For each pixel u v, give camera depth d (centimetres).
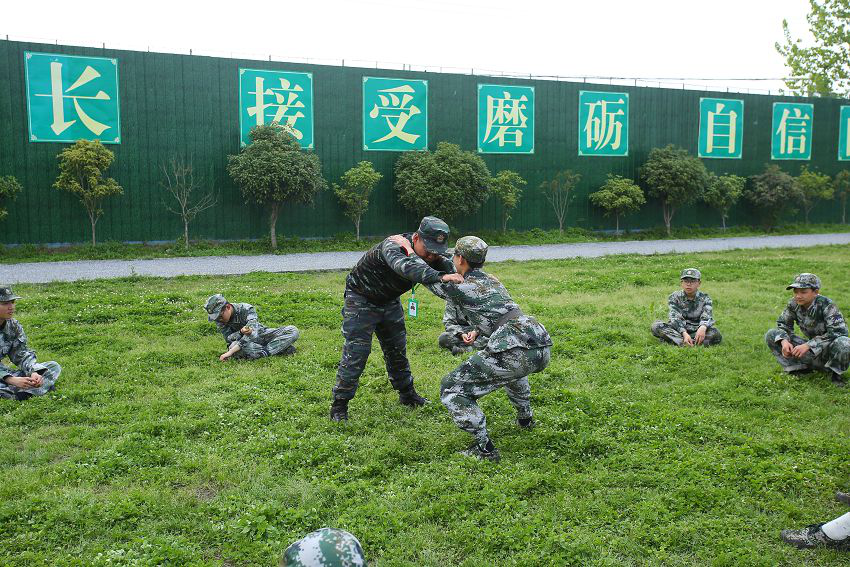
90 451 530
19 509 432
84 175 1898
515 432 589
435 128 2461
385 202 2402
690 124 2983
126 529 424
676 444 556
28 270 1606
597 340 923
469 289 534
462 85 2495
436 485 479
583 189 2781
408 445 559
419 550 404
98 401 660
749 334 956
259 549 397
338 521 428
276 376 745
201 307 1112
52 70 1919
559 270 1675
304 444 546
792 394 695
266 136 2066
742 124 3091
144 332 945
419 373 766
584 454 541
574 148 2744
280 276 1517
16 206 1905
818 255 2084
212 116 2128
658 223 2947
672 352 850
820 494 468
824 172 3319
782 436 575
